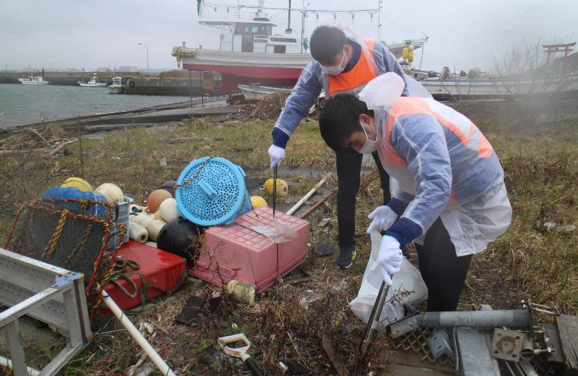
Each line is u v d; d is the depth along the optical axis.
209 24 19.91
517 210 4.51
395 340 2.48
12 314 1.86
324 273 3.32
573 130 9.13
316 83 3.26
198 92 37.50
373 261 2.62
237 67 18.33
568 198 4.76
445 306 2.46
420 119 1.99
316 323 2.42
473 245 2.30
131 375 2.22
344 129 2.13
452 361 2.33
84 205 2.72
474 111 10.55
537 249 3.57
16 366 1.94
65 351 2.29
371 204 4.77
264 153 7.72
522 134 9.06
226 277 3.03
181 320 2.67
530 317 2.14
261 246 2.92
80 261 2.58
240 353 2.30
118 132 11.17
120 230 2.88
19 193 4.99
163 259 3.01
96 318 2.63
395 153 2.13
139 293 2.79
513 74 10.68
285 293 2.90
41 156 7.62
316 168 6.85
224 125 12.66
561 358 2.08
